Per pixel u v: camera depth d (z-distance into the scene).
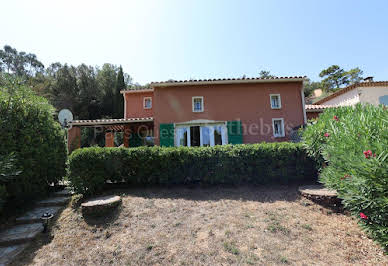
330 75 34.09
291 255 2.55
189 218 3.55
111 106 27.86
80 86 27.14
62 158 5.49
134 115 15.39
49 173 4.92
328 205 3.80
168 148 5.29
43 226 3.38
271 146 5.18
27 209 4.14
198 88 10.89
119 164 5.00
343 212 3.58
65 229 3.42
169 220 3.50
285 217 3.51
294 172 5.16
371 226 2.50
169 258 2.59
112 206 3.88
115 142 18.95
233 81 10.60
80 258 2.70
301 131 6.88
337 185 3.08
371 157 2.32
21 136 4.19
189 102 10.74
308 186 4.73
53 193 4.94
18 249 2.92
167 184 5.15
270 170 5.08
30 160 4.23
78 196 4.66
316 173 5.19
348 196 2.74
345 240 2.85
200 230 3.18
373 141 2.73
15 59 41.38
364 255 2.53
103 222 3.53
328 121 4.48
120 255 2.70
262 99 10.83
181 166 5.14
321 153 4.26
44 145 4.72
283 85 11.03
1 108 3.94
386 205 2.23
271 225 3.25
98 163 4.80
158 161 5.11
